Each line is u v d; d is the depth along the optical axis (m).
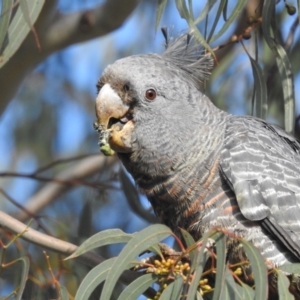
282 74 11.12
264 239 9.92
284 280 8.52
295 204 10.06
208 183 10.16
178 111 10.34
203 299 9.49
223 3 10.34
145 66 10.38
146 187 10.55
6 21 9.47
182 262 9.84
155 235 8.59
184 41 10.96
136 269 9.95
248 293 8.59
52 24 13.04
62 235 12.73
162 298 8.51
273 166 10.21
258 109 11.35
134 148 10.36
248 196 9.93
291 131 11.14
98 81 10.62
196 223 10.17
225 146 10.32
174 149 10.26
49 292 11.73
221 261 8.22
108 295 8.34
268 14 10.91
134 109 10.31
